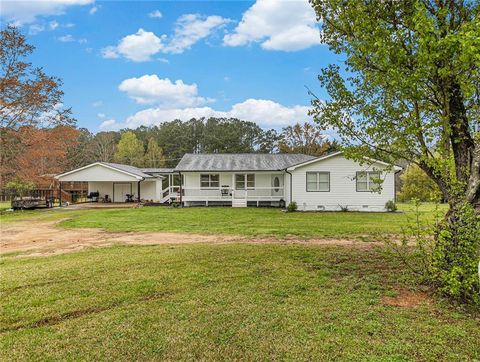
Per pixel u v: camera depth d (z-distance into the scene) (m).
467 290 4.23
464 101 4.60
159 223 13.98
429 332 3.53
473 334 3.48
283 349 3.22
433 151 4.90
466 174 4.52
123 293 4.91
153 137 61.16
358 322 3.79
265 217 15.97
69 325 3.85
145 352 3.21
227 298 4.64
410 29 4.41
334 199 19.75
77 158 52.38
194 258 7.06
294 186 19.91
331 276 5.64
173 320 3.93
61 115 24.62
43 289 5.13
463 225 4.24
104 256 7.46
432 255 4.50
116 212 19.66
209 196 23.91
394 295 4.68
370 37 4.49
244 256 7.17
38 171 25.16
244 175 24.25
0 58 21.81
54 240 10.29
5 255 8.09
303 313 4.07
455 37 3.58
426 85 4.41
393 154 5.23
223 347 3.28
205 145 59.16
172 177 30.97
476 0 4.40
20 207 23.00
